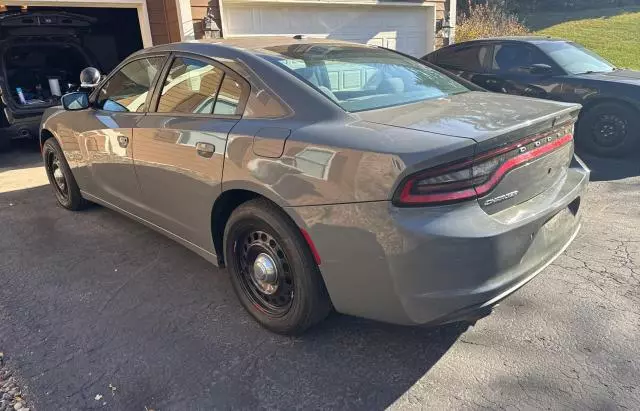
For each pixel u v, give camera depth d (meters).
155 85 3.32
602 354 2.43
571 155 2.80
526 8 25.83
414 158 1.94
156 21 7.84
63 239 4.06
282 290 2.60
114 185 3.79
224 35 8.03
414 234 1.96
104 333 2.74
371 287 2.17
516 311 2.82
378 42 10.08
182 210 3.10
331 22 9.24
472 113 2.42
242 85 2.74
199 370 2.42
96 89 3.98
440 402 2.16
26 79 8.23
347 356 2.49
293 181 2.30
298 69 2.73
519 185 2.27
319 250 2.28
